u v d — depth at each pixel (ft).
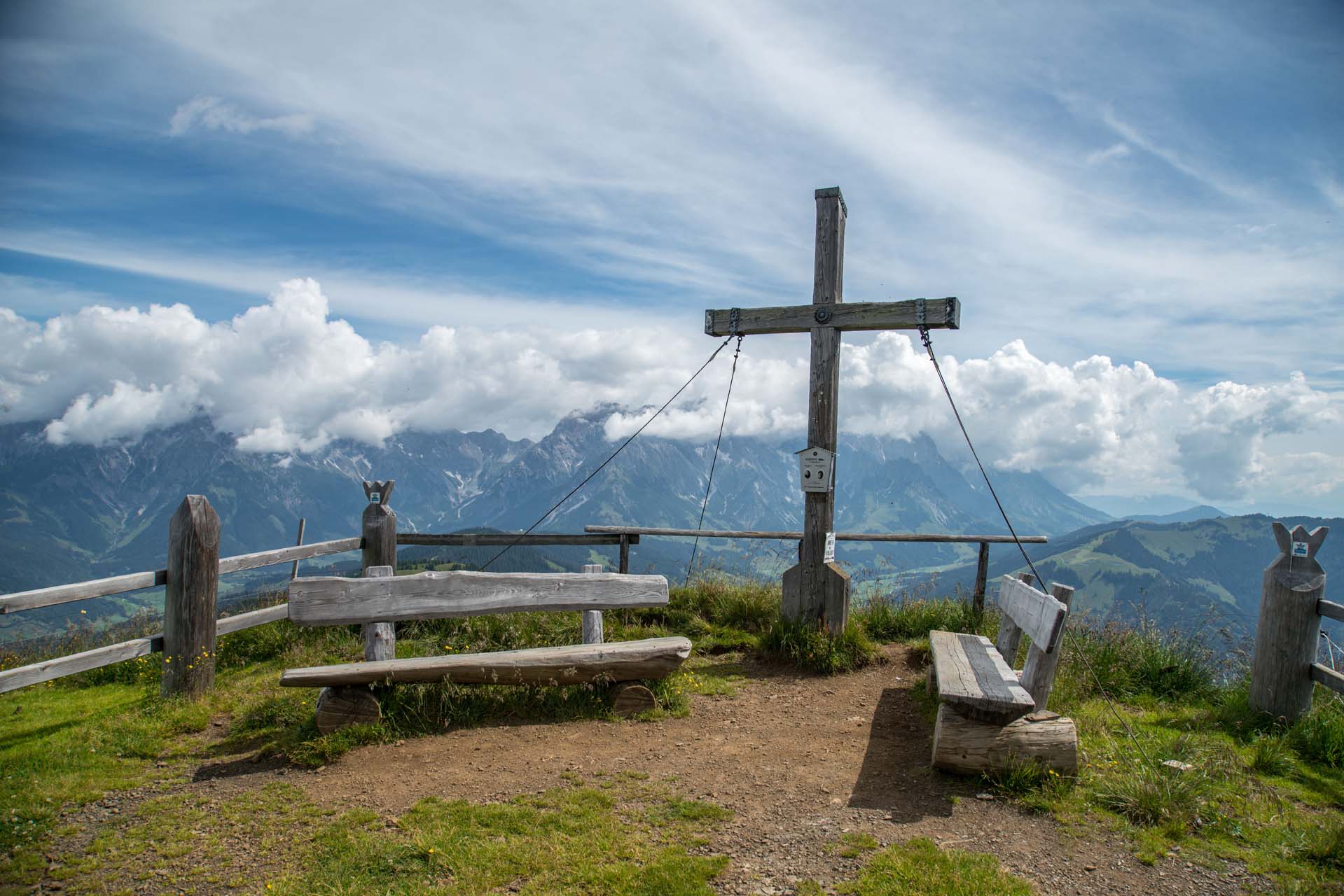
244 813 13.85
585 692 19.92
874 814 14.15
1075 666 23.79
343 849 12.44
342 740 16.78
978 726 15.65
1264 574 20.94
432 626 27.43
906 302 25.40
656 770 16.22
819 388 26.45
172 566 21.22
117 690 24.08
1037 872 12.21
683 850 12.61
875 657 26.00
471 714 18.71
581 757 16.81
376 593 19.69
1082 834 13.47
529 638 25.75
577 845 12.64
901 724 19.71
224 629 22.95
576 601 21.29
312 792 14.78
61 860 12.28
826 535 26.21
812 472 26.25
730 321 27.76
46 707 22.26
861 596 32.63
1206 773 16.05
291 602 19.10
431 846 12.42
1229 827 13.94
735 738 18.47
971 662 18.57
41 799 14.33
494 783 15.24
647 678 20.15
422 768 15.99
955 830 13.56
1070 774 15.20
